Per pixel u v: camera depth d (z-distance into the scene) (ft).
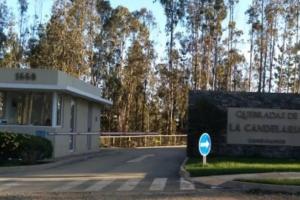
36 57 191.93
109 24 216.13
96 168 75.41
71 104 98.63
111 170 72.84
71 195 49.55
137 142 155.02
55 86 86.58
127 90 218.59
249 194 51.11
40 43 192.54
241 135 90.22
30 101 89.76
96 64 214.69
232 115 90.33
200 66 215.10
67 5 189.78
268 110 90.22
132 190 53.36
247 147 90.07
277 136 89.97
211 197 48.70
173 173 69.51
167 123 220.64
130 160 88.94
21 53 209.97
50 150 82.58
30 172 69.56
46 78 86.89
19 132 86.63
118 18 217.56
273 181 55.83
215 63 216.13
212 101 90.79
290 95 90.27
